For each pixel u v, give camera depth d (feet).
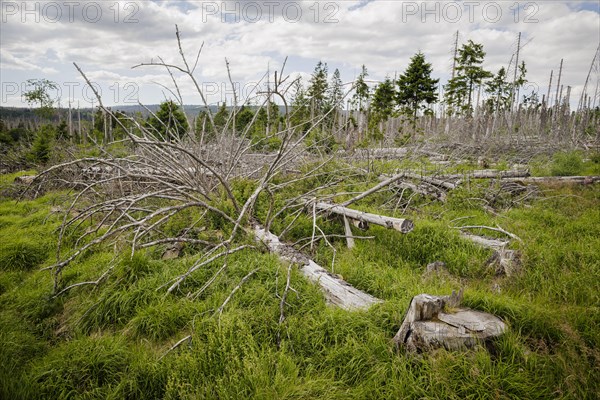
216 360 10.37
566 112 90.43
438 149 48.32
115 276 15.48
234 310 12.37
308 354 11.04
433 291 13.39
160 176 20.34
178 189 18.58
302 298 13.20
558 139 69.15
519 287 15.16
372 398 9.28
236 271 15.35
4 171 50.70
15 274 18.17
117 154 34.12
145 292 14.14
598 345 10.82
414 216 24.09
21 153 55.01
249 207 20.12
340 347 10.93
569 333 11.00
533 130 95.09
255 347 10.84
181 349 11.14
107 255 18.16
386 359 10.35
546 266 16.37
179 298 14.10
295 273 14.69
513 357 9.76
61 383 10.06
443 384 9.17
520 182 31.96
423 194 28.55
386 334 11.28
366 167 32.42
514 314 11.83
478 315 11.17
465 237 20.17
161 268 15.92
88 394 9.79
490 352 10.23
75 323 13.57
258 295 13.42
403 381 9.50
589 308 12.46
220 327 11.23
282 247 17.33
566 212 25.55
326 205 22.29
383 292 14.66
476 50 100.63
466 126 76.54
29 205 31.17
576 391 9.28
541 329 11.45
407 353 10.30
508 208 27.37
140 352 11.32
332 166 30.22
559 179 32.81
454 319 10.71
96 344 11.39
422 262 18.76
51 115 104.32
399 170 31.60
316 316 12.16
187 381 9.96
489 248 19.01
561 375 9.68
